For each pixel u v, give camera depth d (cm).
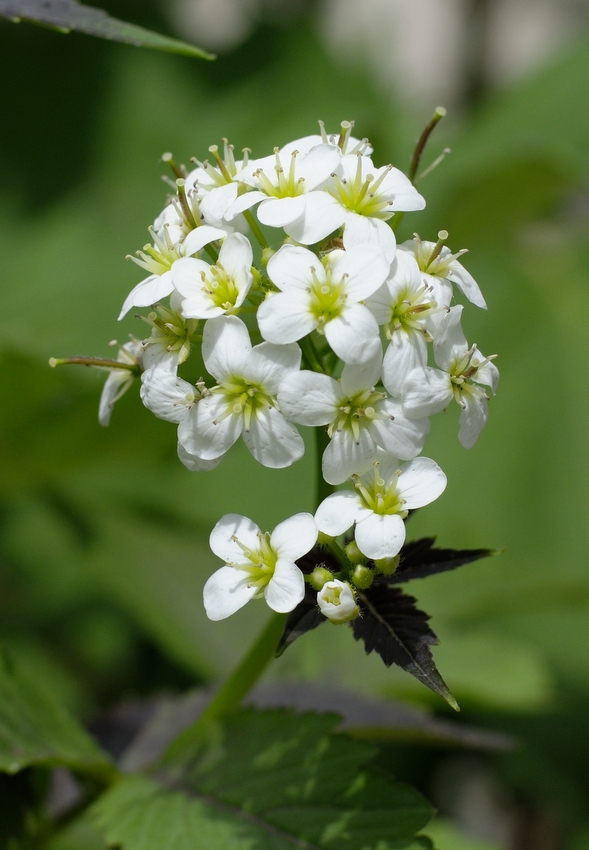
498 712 45
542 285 58
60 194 61
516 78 70
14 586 52
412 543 31
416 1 79
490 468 53
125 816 33
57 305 53
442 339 31
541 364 56
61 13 33
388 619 31
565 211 61
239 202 32
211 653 40
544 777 45
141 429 40
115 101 63
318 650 39
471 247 58
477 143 63
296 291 31
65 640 50
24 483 42
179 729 37
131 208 58
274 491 50
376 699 36
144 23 65
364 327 31
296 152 32
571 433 54
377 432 31
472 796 53
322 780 33
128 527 45
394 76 71
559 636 49
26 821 35
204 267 32
